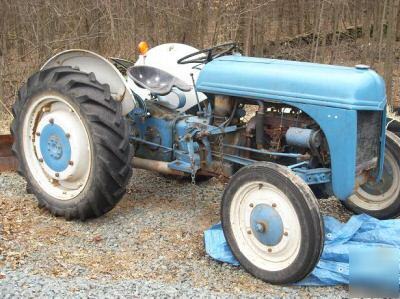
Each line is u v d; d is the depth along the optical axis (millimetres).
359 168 3807
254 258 3676
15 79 8867
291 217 3500
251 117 4613
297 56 13461
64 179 4539
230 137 4453
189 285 3494
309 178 3801
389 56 10570
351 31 15336
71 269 3668
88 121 4266
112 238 4227
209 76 4312
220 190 5379
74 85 4375
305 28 15367
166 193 5266
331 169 3770
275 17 14391
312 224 3363
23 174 4805
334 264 3646
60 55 4703
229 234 3777
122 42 9602
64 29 9312
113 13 9414
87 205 4383
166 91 4531
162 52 5234
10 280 3387
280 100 3898
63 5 9188
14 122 4836
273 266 3596
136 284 3406
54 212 4574
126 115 4812
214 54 4906
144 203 4996
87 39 9406
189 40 10273
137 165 4828
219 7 10203
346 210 4859
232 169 4426
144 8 9781
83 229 4387
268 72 3998
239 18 10664
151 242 4172
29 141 4766
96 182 4297
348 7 14227
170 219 4617
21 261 3748
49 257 3848
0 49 9016
